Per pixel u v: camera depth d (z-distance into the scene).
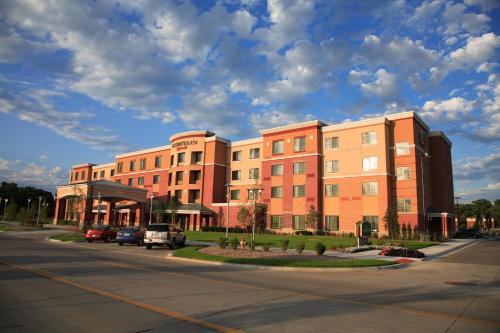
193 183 62.53
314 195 48.22
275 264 17.95
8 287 10.91
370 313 8.59
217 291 11.05
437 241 39.31
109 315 7.95
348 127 47.72
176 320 7.64
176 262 19.95
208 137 62.12
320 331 7.06
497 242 42.88
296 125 51.53
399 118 45.22
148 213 68.00
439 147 49.62
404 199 43.47
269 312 8.47
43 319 7.57
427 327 7.50
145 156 73.56
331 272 16.77
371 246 29.22
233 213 56.44
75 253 22.78
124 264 17.78
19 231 46.00
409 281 14.17
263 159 54.81
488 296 11.16
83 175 91.44
